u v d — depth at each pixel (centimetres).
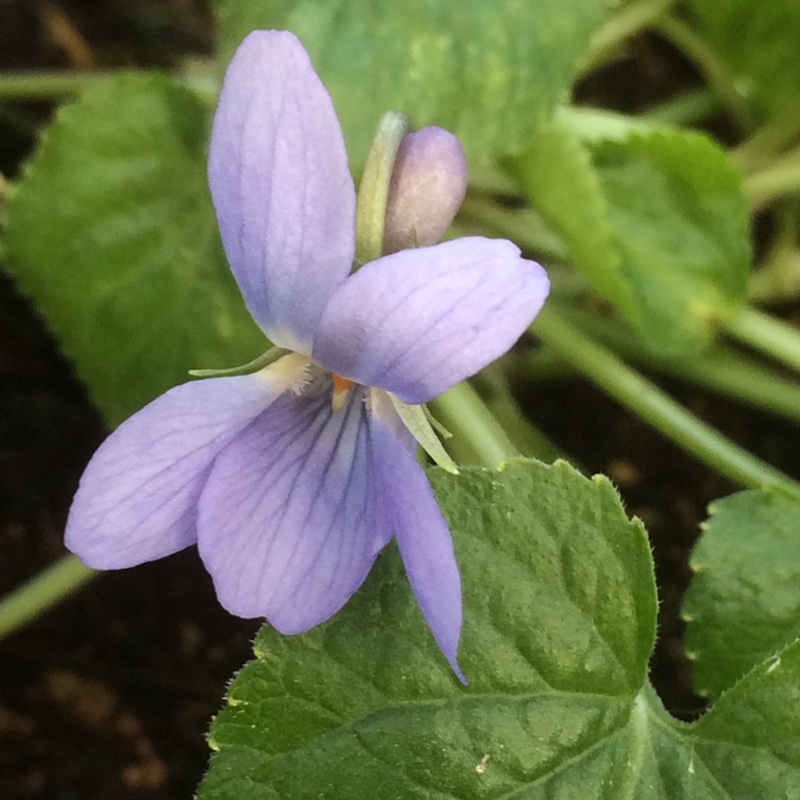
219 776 5
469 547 6
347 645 5
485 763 5
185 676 8
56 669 8
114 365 7
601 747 6
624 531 6
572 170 7
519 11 7
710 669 6
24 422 8
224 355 7
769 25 8
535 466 6
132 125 7
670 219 8
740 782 6
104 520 5
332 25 6
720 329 8
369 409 5
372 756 5
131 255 7
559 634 6
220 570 5
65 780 8
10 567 8
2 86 8
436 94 7
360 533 5
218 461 5
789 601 6
